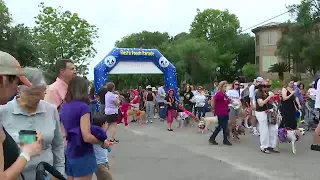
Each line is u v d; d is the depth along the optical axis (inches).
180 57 2080.5
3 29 1116.5
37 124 136.7
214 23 2640.3
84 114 171.5
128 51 859.4
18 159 95.3
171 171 328.5
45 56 1379.2
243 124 610.5
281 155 398.6
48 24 2048.5
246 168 336.8
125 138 545.3
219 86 473.4
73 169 174.1
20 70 98.6
